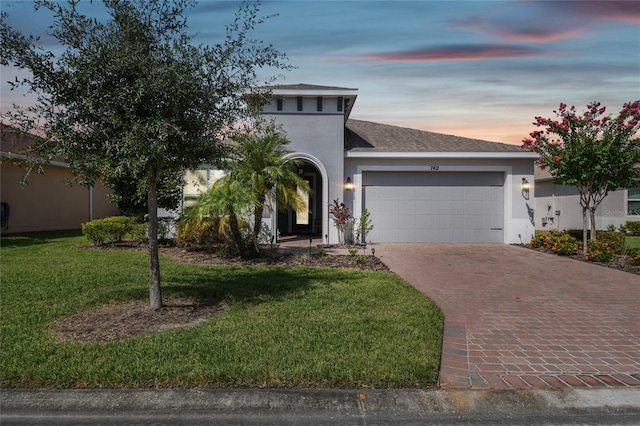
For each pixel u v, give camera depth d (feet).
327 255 36.45
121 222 42.34
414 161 47.44
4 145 25.93
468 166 47.50
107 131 15.75
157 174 18.33
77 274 26.86
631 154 37.01
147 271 28.17
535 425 10.54
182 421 10.53
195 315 18.40
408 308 19.52
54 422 10.44
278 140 36.83
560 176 41.96
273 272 28.43
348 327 16.56
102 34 16.26
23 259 33.04
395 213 48.16
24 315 18.13
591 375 13.04
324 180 45.68
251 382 12.10
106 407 11.07
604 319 19.06
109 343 14.80
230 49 17.47
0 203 53.72
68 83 15.58
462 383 12.40
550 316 19.47
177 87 15.76
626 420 10.75
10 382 12.09
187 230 37.09
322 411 11.01
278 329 16.29
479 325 17.99
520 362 13.97
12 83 15.30
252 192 32.81
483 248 44.16
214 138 17.89
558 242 40.88
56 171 63.93
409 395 11.73
